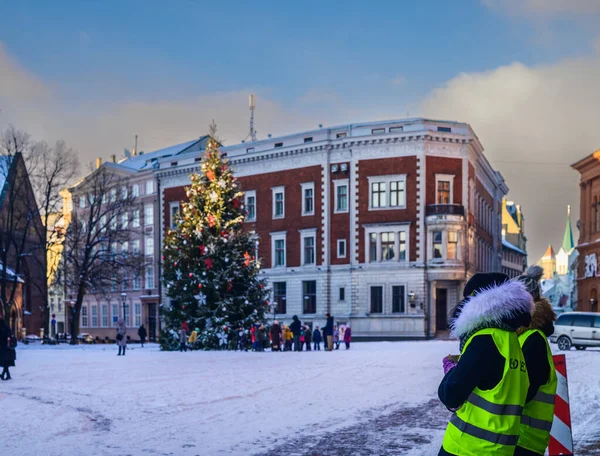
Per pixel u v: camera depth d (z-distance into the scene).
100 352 42.78
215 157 45.12
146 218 81.31
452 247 60.62
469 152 63.44
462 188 62.03
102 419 13.44
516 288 4.86
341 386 19.22
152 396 16.97
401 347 43.50
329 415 13.95
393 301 61.69
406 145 61.78
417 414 14.12
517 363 4.75
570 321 39.59
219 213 43.84
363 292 62.72
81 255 67.38
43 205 62.19
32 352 43.12
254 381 20.72
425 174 61.12
